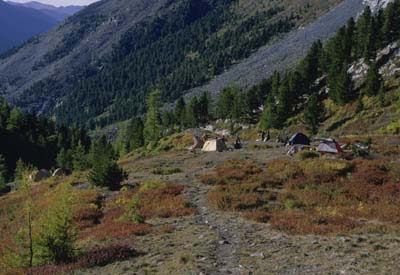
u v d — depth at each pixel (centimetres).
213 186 3228
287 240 1662
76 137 14162
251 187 2900
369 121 7731
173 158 5566
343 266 1275
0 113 13700
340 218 1939
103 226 2197
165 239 1834
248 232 1864
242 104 11631
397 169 3039
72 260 1619
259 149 5734
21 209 3659
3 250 2116
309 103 8725
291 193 2650
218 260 1445
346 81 8975
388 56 9581
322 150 4350
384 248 1435
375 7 15788
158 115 11212
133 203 2592
